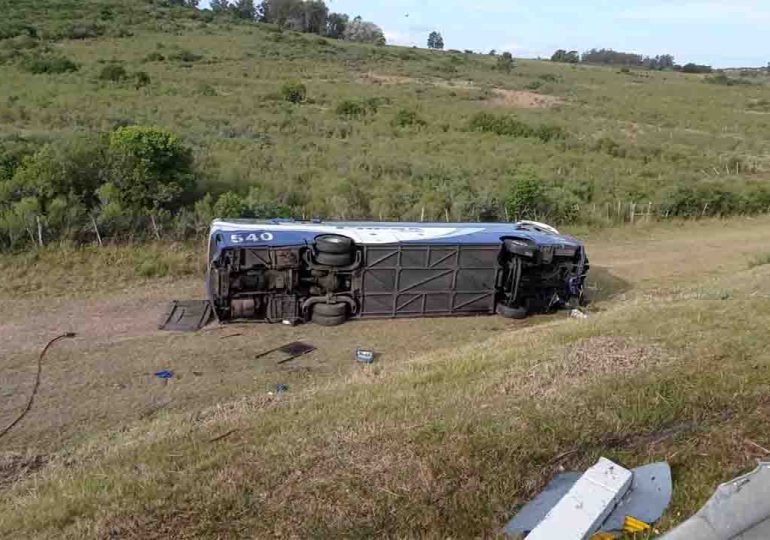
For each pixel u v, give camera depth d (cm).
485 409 710
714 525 539
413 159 2998
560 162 3294
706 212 2648
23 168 1845
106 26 7769
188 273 1591
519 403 721
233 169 2311
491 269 1416
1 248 1557
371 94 5403
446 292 1407
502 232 1473
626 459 636
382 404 767
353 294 1373
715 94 7881
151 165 1892
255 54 7538
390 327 1361
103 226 1683
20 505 640
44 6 8144
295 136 3375
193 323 1316
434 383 855
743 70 16962
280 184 2234
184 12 9781
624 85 8475
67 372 1084
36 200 1656
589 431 663
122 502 580
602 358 843
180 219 1794
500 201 2272
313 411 781
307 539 525
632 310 1148
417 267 1375
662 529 550
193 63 6391
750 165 3741
